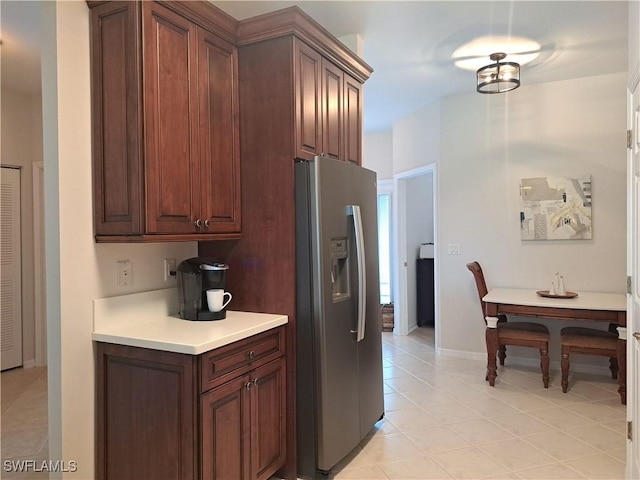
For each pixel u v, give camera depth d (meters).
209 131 2.26
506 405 3.30
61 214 1.91
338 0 2.66
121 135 1.94
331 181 2.40
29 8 2.58
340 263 2.58
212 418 1.87
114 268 2.15
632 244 2.15
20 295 4.21
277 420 2.30
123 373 1.99
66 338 1.93
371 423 2.78
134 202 1.91
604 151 4.03
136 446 1.96
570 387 3.68
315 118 2.56
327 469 2.31
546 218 4.21
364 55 3.49
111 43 1.96
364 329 2.65
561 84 4.15
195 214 2.16
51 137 1.91
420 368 4.23
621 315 3.30
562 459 2.52
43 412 3.20
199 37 2.20
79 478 1.98
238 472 2.01
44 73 1.92
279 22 2.32
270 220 2.41
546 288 4.24
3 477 2.36
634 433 2.12
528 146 4.28
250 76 2.45
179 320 2.30
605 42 3.27
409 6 2.74
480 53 3.46
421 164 4.99
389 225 6.20
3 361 4.08
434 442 2.74
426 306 6.07
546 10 2.80
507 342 3.74
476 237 4.51
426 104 4.85
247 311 2.48
